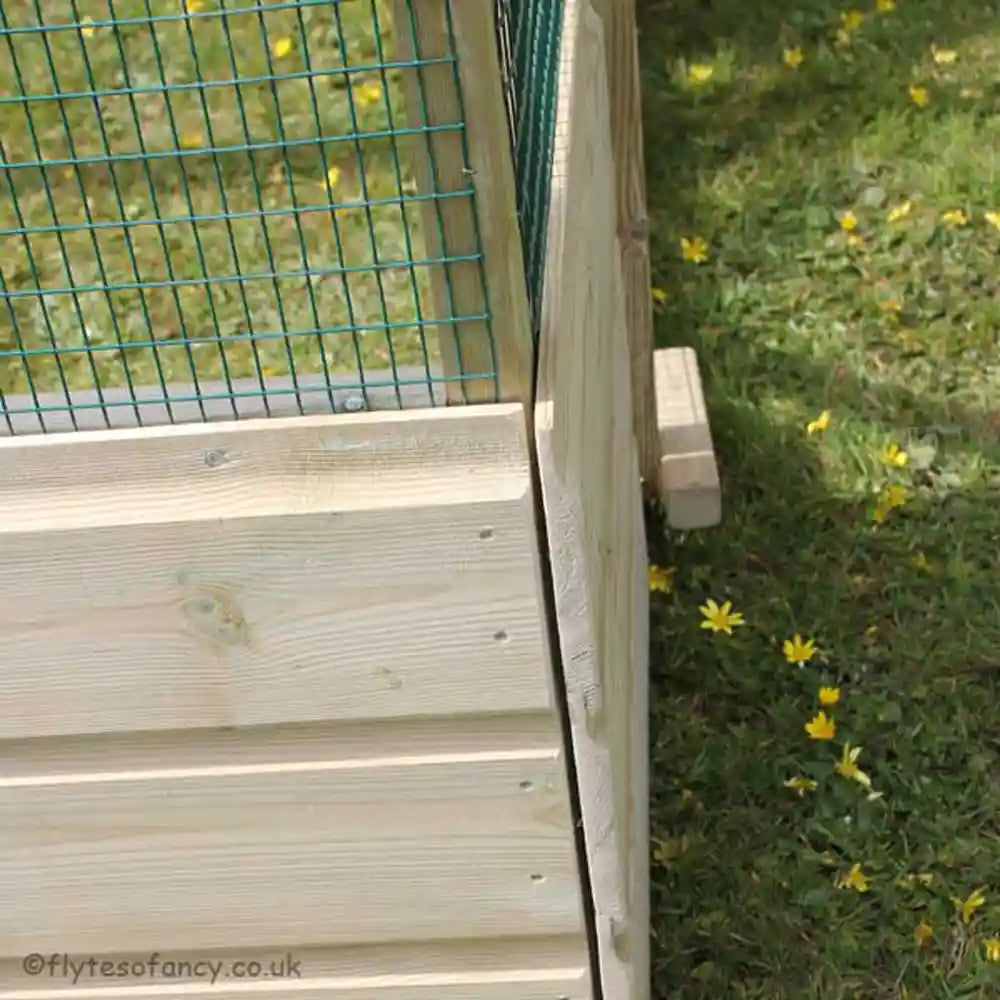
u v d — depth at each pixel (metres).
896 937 2.15
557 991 1.62
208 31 3.53
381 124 3.26
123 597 1.37
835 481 2.97
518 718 1.43
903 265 3.62
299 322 2.90
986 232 3.71
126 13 3.63
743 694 2.54
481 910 1.56
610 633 1.66
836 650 2.59
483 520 1.31
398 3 1.12
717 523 2.87
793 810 2.34
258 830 1.52
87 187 3.29
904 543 2.80
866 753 2.42
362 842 1.52
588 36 1.97
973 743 2.41
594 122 1.97
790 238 3.77
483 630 1.37
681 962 2.15
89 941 1.61
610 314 2.12
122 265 3.14
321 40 3.47
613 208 2.38
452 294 1.25
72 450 1.33
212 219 1.27
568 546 1.32
